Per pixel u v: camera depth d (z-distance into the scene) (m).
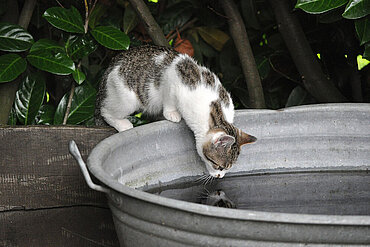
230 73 4.59
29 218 3.38
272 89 4.55
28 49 3.82
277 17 4.03
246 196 2.83
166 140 2.98
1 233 3.36
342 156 3.15
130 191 2.04
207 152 3.05
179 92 3.25
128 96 3.52
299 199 2.80
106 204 3.41
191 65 3.37
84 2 4.04
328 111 3.08
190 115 3.17
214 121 3.12
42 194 3.35
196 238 2.05
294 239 1.94
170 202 1.96
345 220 1.84
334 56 4.43
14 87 3.78
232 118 3.22
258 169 3.16
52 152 3.31
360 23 3.27
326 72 4.48
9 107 3.78
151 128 2.84
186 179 3.05
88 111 3.93
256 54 4.50
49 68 3.56
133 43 4.44
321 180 3.06
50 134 3.29
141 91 3.52
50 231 3.41
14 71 3.54
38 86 3.83
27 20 3.90
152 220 2.11
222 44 4.62
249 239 1.98
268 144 3.17
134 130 2.75
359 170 3.13
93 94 3.95
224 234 2.00
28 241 3.39
